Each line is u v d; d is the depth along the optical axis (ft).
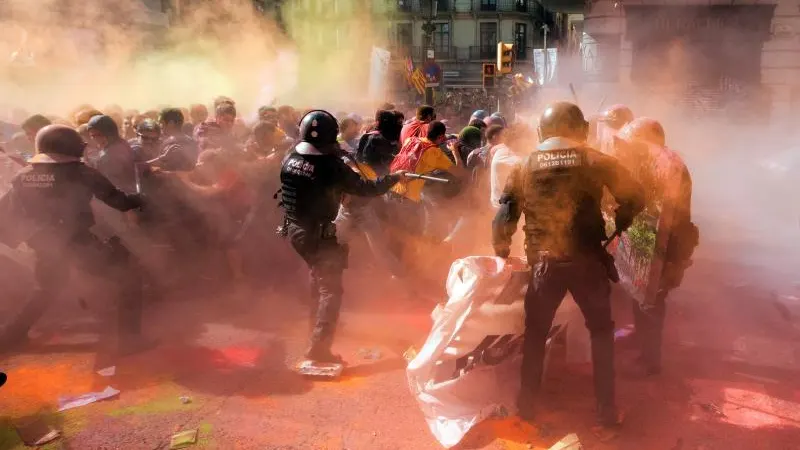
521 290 12.07
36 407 12.57
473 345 12.17
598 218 11.05
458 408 11.93
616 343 15.56
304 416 12.28
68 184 14.42
